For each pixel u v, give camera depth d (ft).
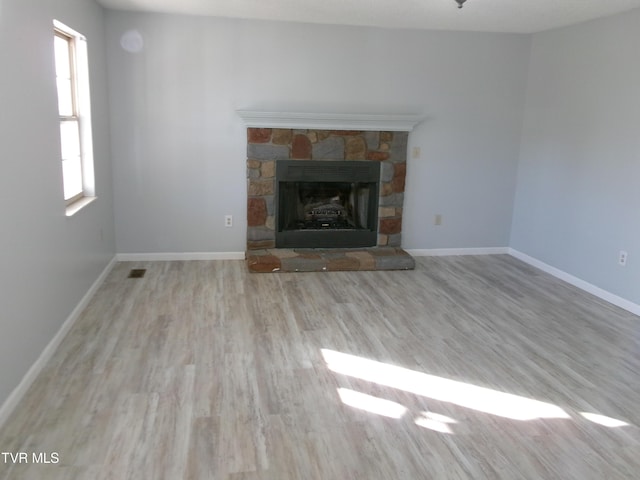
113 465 7.20
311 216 18.16
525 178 18.42
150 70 15.76
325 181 17.38
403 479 7.17
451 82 17.66
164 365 10.07
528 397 9.43
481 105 18.04
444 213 18.78
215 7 14.34
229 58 16.15
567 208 16.29
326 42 16.60
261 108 16.70
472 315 13.30
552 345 11.68
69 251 11.44
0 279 7.81
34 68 9.25
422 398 9.27
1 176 7.83
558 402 9.29
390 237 18.30
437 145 18.10
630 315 13.66
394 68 17.19
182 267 16.47
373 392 9.41
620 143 14.10
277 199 17.19
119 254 16.81
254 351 10.84
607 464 7.64
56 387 9.11
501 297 14.75
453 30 17.13
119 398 8.86
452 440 8.08
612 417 8.87
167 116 16.16
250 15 15.37
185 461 7.35
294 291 14.64
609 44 14.37
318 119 16.61
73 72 13.07
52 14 10.28
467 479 7.22
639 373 10.49
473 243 19.27
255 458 7.48
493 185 18.84
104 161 15.10
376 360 10.65
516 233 19.10
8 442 7.58
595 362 10.91
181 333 11.57
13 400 8.32
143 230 16.80
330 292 14.66
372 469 7.35
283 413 8.63
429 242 18.94
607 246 14.70
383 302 14.02
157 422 8.23
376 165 17.60
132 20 15.34
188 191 16.79
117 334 11.37
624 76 13.88
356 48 16.81
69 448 7.50
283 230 17.56
